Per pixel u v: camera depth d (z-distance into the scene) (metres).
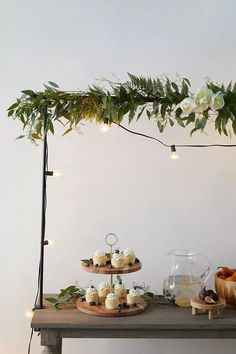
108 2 1.96
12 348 1.92
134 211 1.94
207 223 1.95
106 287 1.68
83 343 1.93
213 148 1.95
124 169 1.95
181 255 1.70
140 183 1.95
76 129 1.77
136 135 1.95
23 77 1.95
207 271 1.71
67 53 1.96
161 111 1.63
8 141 1.93
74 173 1.94
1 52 1.95
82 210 1.94
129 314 1.55
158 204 1.95
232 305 1.63
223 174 1.95
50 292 1.93
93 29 1.96
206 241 1.95
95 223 1.94
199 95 1.48
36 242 1.93
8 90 1.94
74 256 1.94
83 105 1.60
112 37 1.96
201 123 1.55
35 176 1.94
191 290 1.65
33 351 1.92
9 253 1.93
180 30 1.95
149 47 1.95
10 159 1.93
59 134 1.94
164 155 1.95
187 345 1.93
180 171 1.95
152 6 1.95
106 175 1.95
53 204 1.94
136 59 1.95
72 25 1.96
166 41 1.96
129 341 1.93
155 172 1.95
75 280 1.93
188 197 1.95
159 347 1.93
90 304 1.63
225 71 1.96
